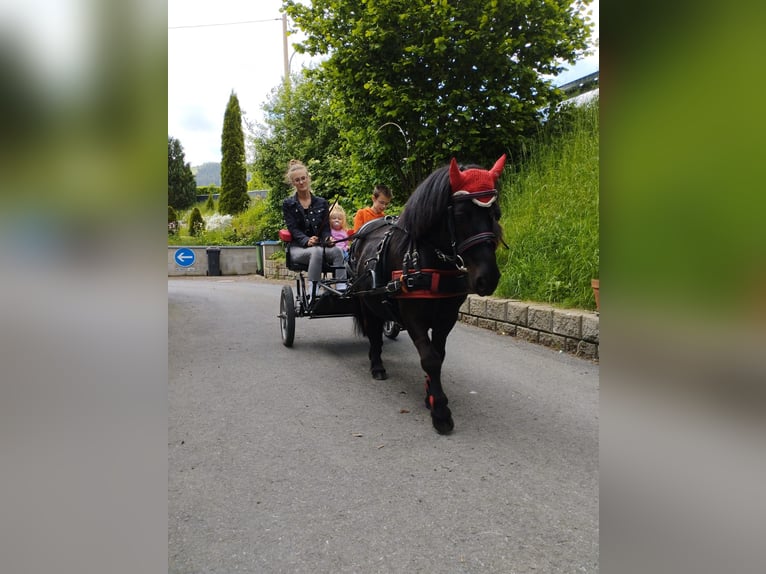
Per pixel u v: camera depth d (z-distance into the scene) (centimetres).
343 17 823
